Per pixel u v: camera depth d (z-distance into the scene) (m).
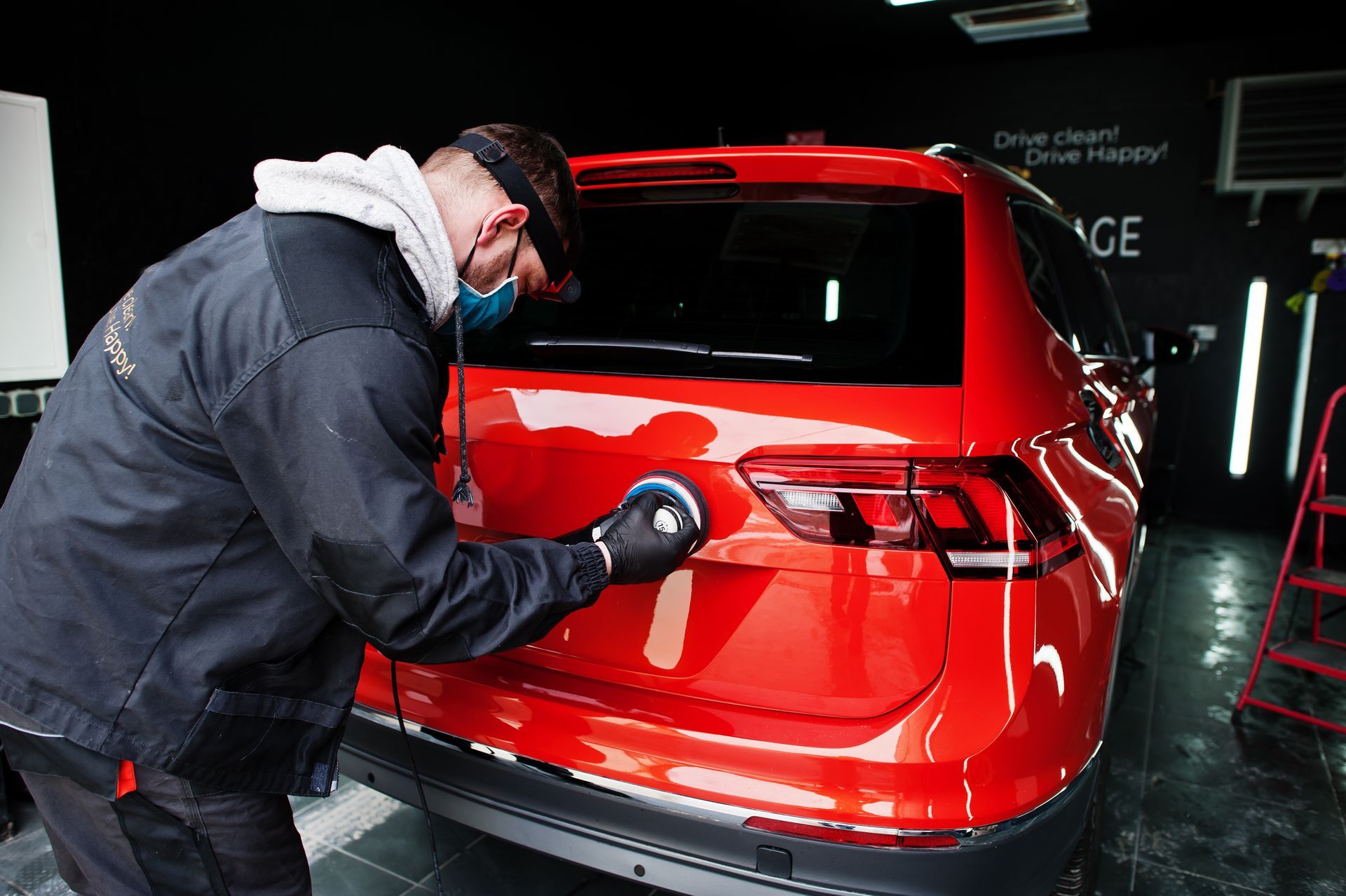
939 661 1.19
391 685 1.49
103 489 0.94
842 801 1.20
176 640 0.97
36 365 2.33
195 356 0.91
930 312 1.34
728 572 1.25
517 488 1.38
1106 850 2.12
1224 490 5.50
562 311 1.53
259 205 0.97
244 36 3.06
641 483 1.20
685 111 5.71
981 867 1.20
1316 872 2.05
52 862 1.97
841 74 6.11
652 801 1.26
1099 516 1.50
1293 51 5.00
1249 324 5.25
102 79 2.64
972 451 1.19
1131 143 5.43
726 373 1.30
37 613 0.97
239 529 0.96
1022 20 4.95
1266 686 3.06
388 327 0.90
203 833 1.06
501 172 0.99
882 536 1.18
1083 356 1.86
